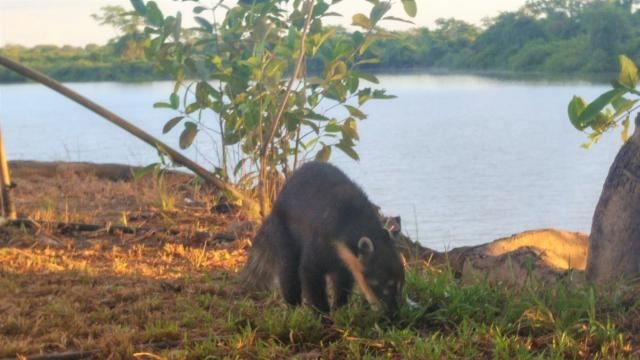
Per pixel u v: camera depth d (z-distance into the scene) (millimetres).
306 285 6855
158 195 12305
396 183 20891
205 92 11203
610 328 6059
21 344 6059
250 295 7500
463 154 28531
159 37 10969
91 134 35656
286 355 5984
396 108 56250
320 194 6953
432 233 14594
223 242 9914
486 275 7309
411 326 6512
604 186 7566
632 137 7445
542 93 61094
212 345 5977
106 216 11258
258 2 11086
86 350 6055
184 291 7531
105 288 7531
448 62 93500
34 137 34375
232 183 11602
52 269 8312
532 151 29656
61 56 72250
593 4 77875
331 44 11398
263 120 11062
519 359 5605
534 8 89375
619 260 7352
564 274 7484
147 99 60125
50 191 13008
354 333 6238
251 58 10680
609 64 69875
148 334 6281
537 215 16609
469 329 6188
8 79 96812
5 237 9750
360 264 6645
